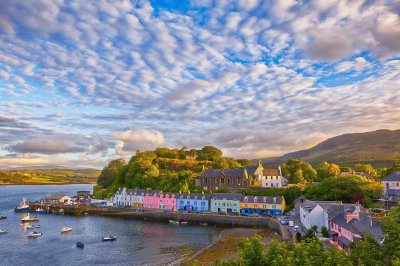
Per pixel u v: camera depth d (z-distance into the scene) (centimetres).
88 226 12006
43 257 7881
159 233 10625
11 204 19362
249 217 11944
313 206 9712
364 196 11312
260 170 16912
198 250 8362
